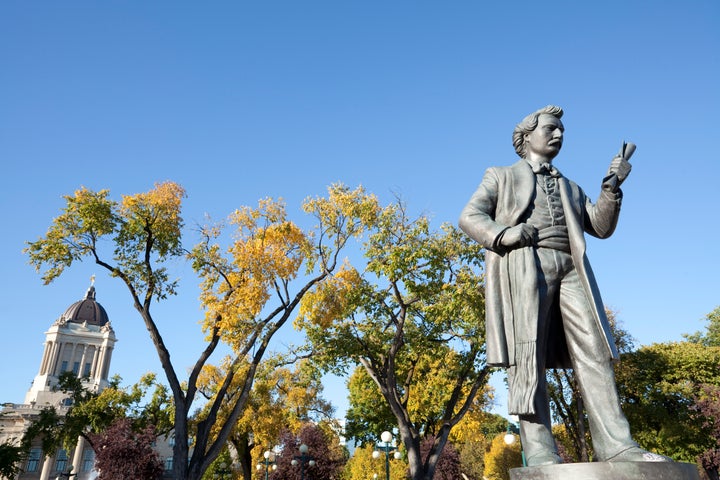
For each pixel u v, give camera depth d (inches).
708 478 1002.1
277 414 1355.8
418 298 767.7
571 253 159.6
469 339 770.8
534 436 145.4
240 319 731.4
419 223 742.5
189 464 710.5
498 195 170.4
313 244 793.6
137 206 759.1
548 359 162.7
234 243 764.0
